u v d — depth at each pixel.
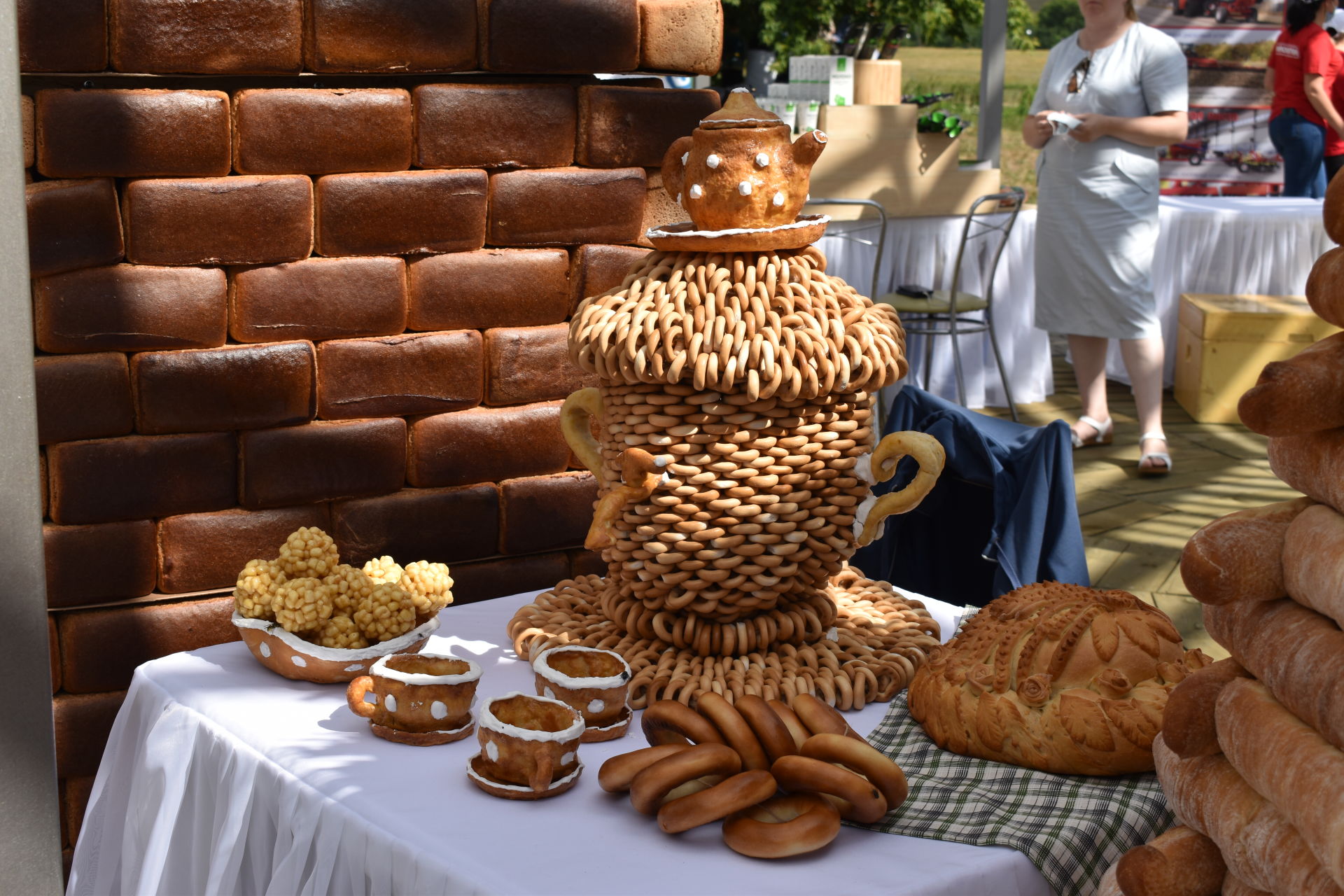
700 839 0.82
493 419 1.43
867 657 1.08
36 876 0.89
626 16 1.41
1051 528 1.64
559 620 1.17
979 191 4.24
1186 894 0.68
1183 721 0.67
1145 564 3.06
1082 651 0.91
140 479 1.29
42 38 1.18
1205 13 5.71
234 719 1.02
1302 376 0.59
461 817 0.85
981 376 4.46
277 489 1.35
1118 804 0.84
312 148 1.29
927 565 1.79
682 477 0.99
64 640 1.31
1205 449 4.11
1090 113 3.67
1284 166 5.20
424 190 1.34
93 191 1.22
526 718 0.93
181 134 1.24
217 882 0.95
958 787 0.89
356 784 0.90
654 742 0.91
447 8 1.33
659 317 0.99
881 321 1.05
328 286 1.33
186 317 1.28
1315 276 0.62
